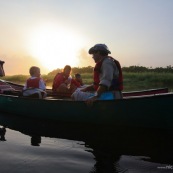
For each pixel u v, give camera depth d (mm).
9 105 5953
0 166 2523
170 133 3891
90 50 4293
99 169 2455
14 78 29734
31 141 3578
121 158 2781
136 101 4020
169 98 3771
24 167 2502
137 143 3400
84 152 3018
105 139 3654
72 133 4066
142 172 2363
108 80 4020
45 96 5949
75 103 4609
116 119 4207
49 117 5039
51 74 27672
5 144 3389
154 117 3926
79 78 7770
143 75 19094
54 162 2652
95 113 4375
